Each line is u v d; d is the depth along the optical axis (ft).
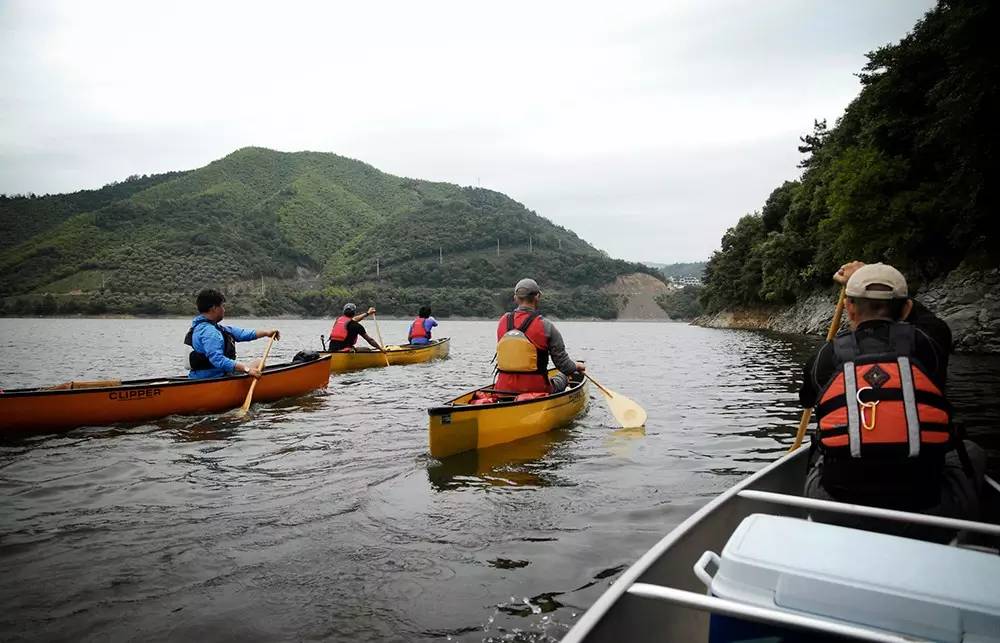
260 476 17.47
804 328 137.90
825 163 141.69
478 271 604.49
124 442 21.67
